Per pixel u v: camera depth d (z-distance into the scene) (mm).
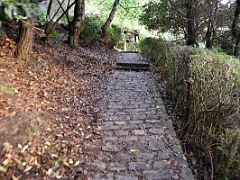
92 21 15211
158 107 6465
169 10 11648
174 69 6816
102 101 6832
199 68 4938
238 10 9867
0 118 4215
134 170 3961
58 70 7820
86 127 5246
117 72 10148
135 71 10578
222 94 4223
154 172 3918
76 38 11750
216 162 4031
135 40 24688
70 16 14875
